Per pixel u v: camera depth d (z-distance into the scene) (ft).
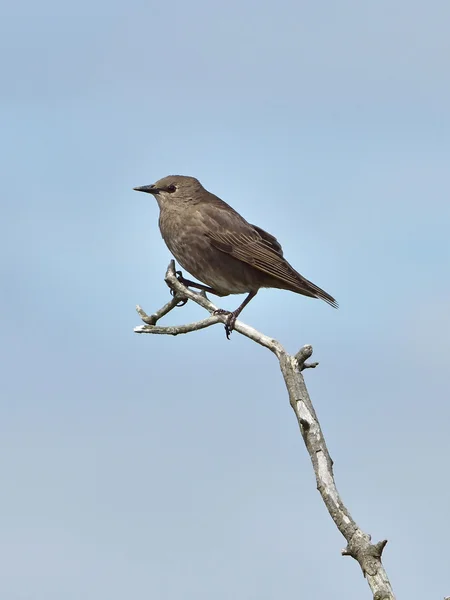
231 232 47.03
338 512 25.38
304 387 29.04
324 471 26.58
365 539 24.29
